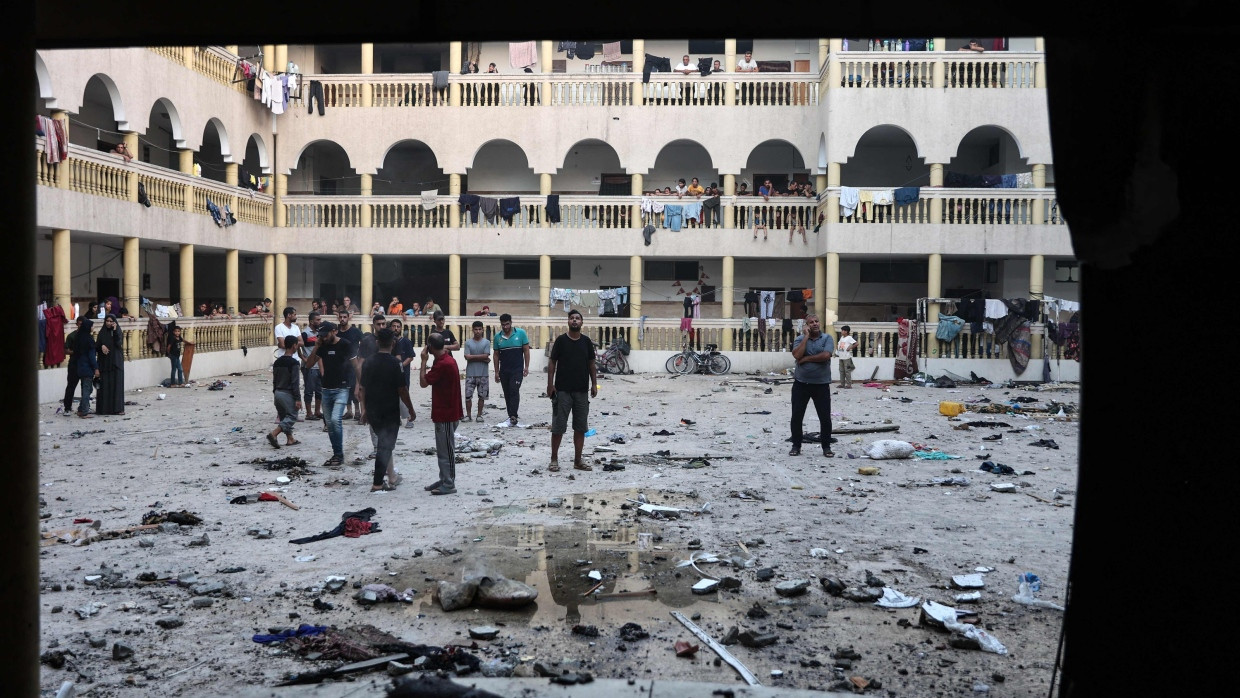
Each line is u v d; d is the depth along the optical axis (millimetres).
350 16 4512
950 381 26141
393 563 7660
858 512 9719
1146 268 3176
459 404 10594
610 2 4453
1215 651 3102
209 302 32281
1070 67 3240
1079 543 3412
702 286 32844
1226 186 3016
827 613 6457
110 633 6031
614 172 33406
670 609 6527
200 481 11273
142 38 4562
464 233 30375
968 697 5027
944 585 7113
